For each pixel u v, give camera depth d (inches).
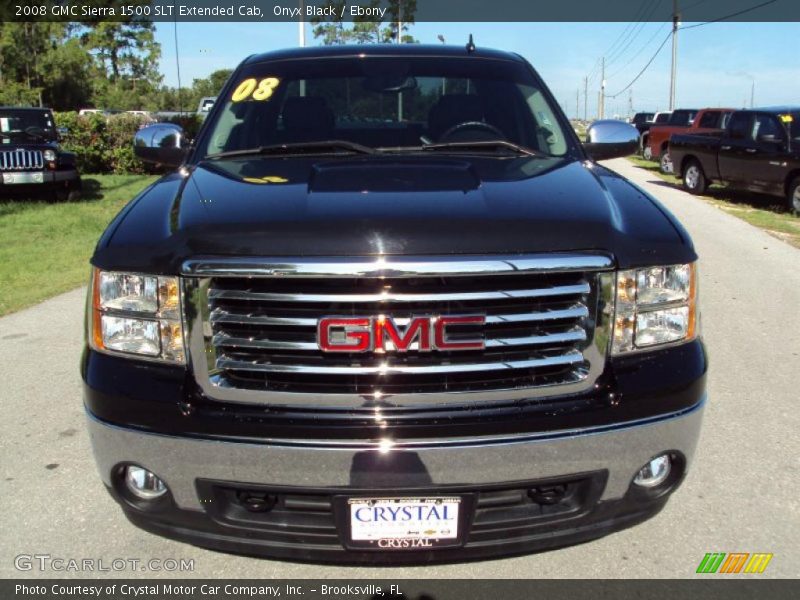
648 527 116.1
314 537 90.3
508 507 92.0
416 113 142.5
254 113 142.3
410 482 86.3
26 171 473.7
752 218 455.5
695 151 569.9
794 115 491.8
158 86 1736.0
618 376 90.5
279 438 85.8
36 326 223.9
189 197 103.0
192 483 89.5
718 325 221.8
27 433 149.1
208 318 87.5
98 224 413.1
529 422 86.7
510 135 138.7
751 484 129.0
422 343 85.3
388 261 83.9
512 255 86.0
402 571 105.5
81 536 113.9
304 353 86.9
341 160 121.6
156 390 88.8
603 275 89.4
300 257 84.7
